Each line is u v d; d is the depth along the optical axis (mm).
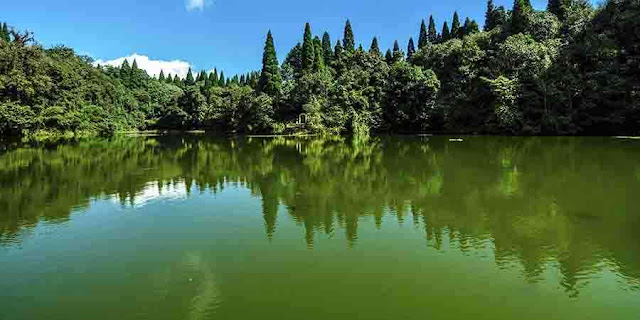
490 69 56938
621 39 46719
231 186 20672
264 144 47906
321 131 62688
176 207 16328
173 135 76125
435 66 70062
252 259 10594
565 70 48594
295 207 16031
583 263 10172
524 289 8781
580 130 46656
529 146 35375
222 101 89375
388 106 66250
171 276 9617
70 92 69062
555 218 13836
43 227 13727
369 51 83000
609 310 7938
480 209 15188
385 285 8961
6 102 52938
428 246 11391
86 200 17656
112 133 77750
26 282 9398
